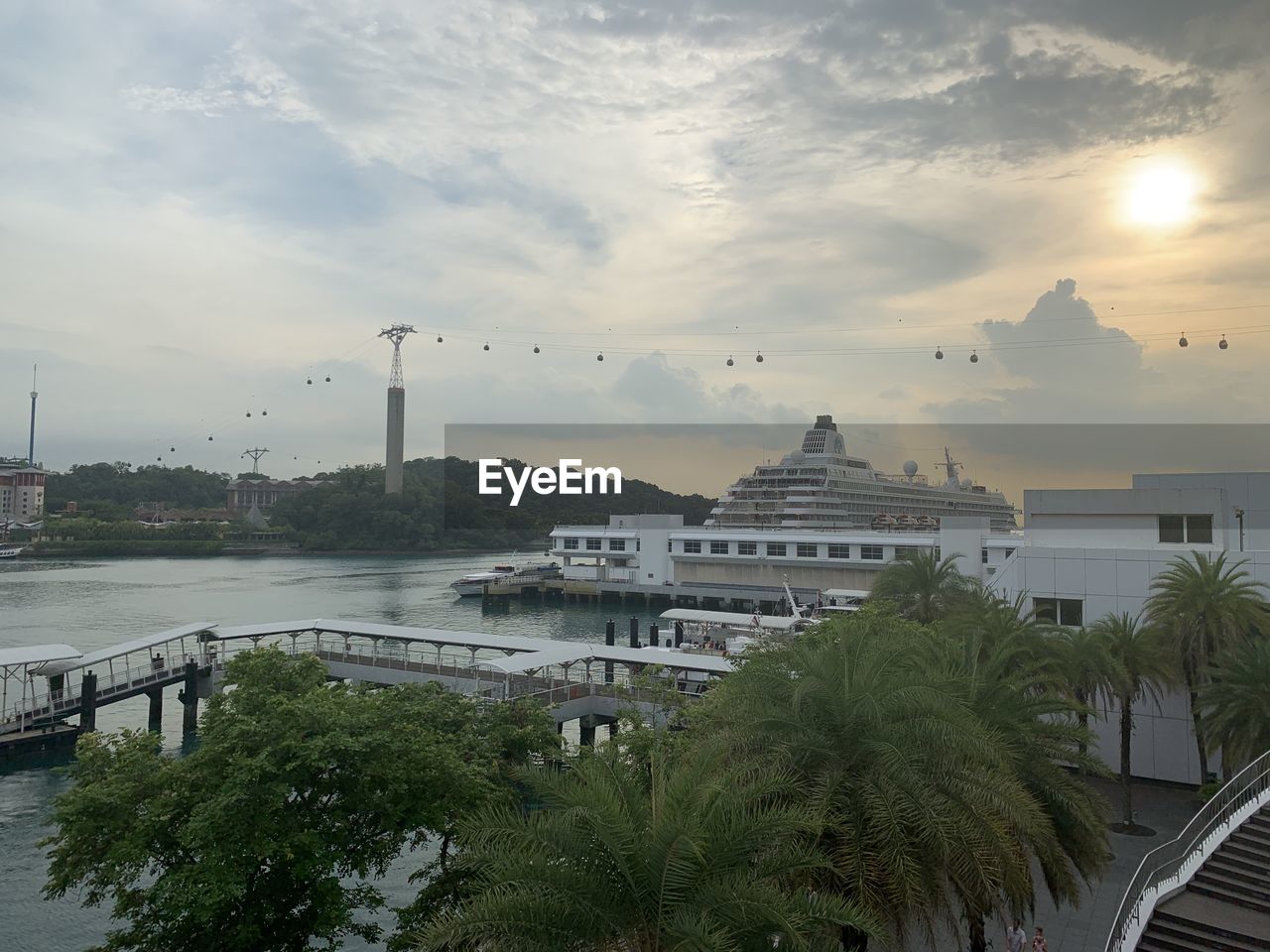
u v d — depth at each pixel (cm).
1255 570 4603
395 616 13062
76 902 3662
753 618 9494
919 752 1966
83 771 2594
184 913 2172
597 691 6425
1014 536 11800
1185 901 2423
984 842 1886
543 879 1494
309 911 2383
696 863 1478
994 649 2975
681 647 9294
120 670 8344
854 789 1897
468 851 1734
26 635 10331
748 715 2089
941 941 2812
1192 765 4550
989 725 2475
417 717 3108
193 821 2173
